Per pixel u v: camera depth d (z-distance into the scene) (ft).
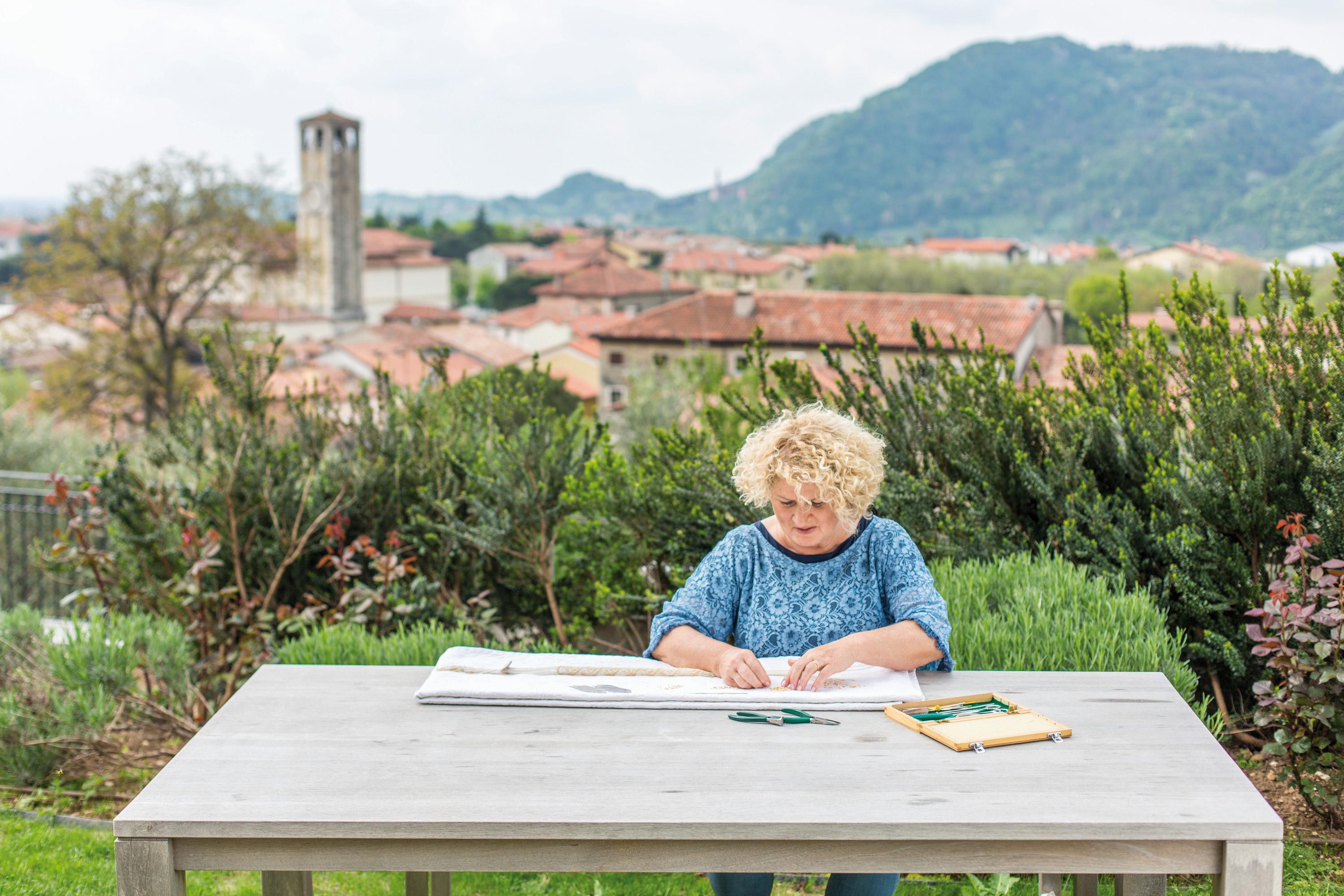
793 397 13.99
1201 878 9.84
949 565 11.94
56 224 103.86
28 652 14.88
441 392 17.80
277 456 15.88
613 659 7.80
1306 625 9.76
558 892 10.36
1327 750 10.27
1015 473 13.08
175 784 5.80
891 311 136.46
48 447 36.27
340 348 173.06
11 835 11.70
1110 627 10.00
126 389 105.40
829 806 5.45
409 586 15.19
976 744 6.16
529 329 245.24
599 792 5.65
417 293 336.29
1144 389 13.29
